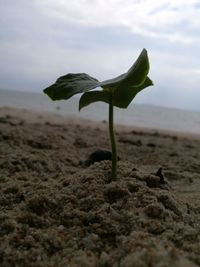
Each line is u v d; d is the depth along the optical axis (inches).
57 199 8.0
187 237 6.6
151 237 6.3
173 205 7.9
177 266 4.9
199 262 5.7
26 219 7.4
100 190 8.2
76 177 9.2
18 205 8.4
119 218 7.2
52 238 6.7
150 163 17.6
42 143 18.5
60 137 21.6
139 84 7.9
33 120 41.6
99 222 7.2
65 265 6.0
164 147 24.2
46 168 13.1
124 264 5.4
